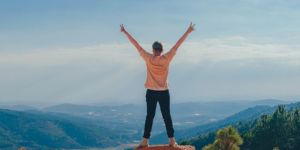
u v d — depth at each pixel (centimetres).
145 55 1426
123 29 1448
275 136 9812
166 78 1439
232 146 5362
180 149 1443
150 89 1435
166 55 1418
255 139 9981
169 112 1454
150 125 1458
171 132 1461
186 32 1419
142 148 1460
